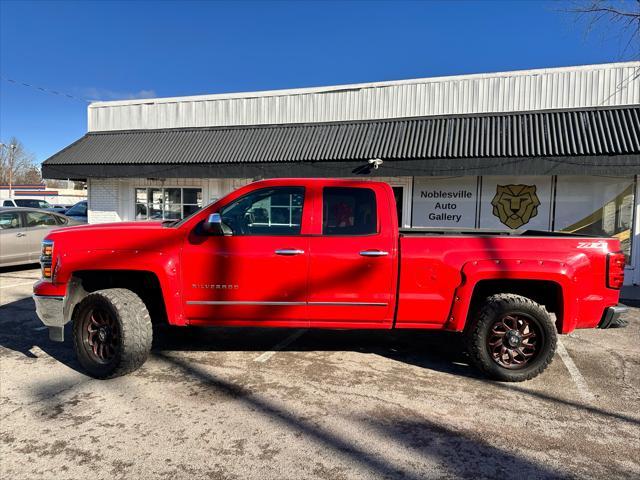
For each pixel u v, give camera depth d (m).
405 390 4.20
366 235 4.45
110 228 4.61
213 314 4.48
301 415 3.66
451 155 9.79
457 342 5.73
